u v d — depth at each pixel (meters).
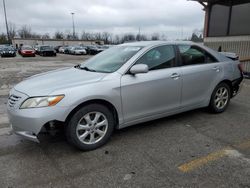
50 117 2.85
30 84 3.27
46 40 67.75
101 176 2.63
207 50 4.44
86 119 3.14
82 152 3.19
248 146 3.32
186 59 4.07
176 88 3.87
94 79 3.23
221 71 4.50
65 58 25.59
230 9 9.77
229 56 5.27
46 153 3.16
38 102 2.86
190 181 2.53
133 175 2.65
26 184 2.50
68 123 3.04
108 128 3.35
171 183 2.50
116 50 4.17
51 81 3.29
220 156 3.05
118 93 3.28
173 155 3.09
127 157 3.04
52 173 2.70
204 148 3.27
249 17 9.00
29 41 66.81
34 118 2.82
